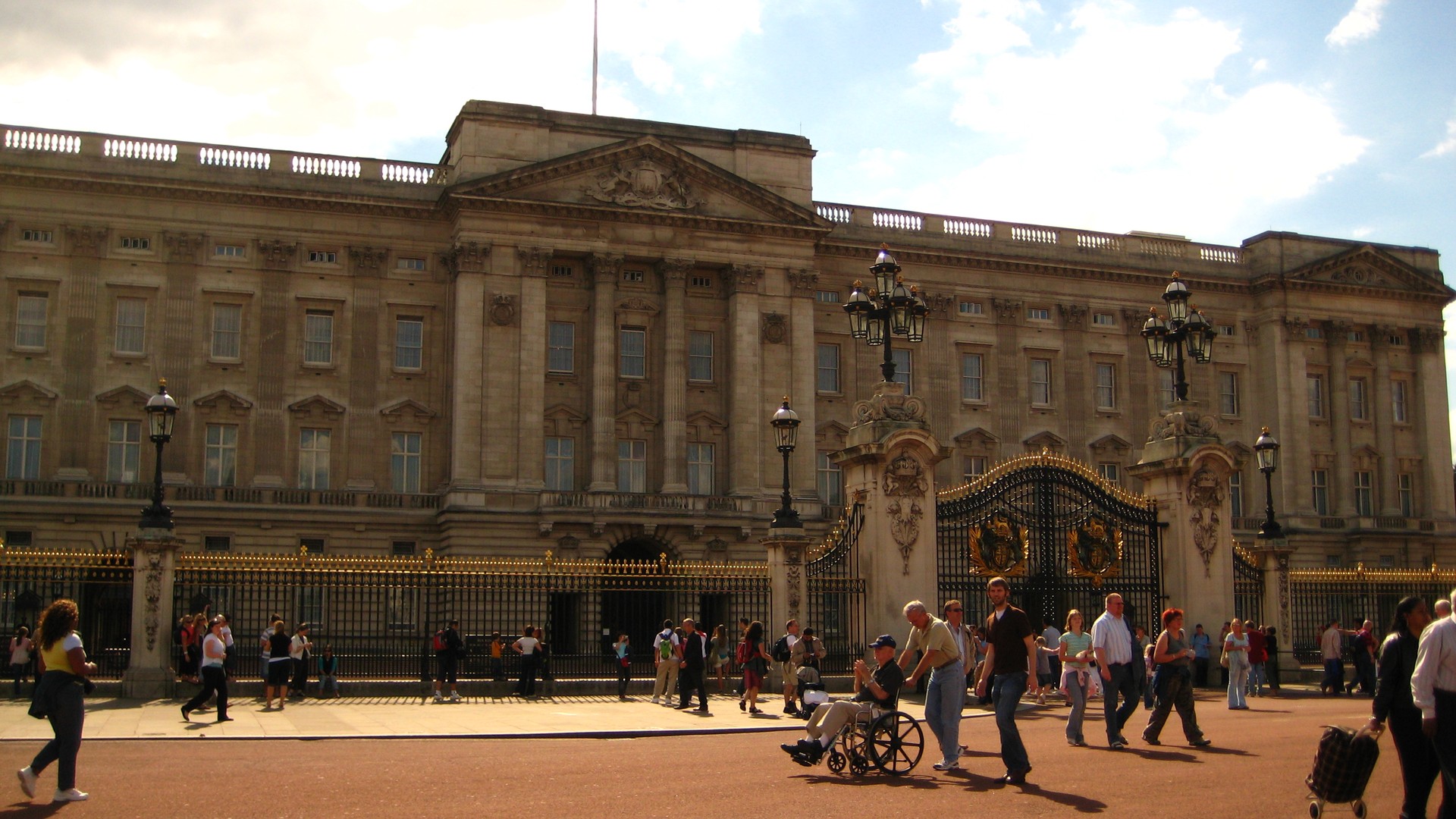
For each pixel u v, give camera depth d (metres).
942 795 16.73
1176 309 36.62
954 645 19.27
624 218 70.25
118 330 65.81
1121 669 21.80
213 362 66.62
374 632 46.62
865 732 18.61
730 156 73.75
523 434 67.31
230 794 16.81
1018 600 36.38
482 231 68.06
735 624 47.81
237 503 65.38
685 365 71.00
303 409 67.44
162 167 66.62
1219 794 16.78
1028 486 39.22
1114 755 20.80
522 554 66.06
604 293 69.69
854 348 76.44
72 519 63.19
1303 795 16.73
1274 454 40.31
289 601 50.66
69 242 65.38
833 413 75.69
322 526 66.44
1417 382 87.44
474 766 19.62
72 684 16.53
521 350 67.94
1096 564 34.44
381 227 69.56
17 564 31.31
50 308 65.00
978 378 79.31
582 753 21.66
